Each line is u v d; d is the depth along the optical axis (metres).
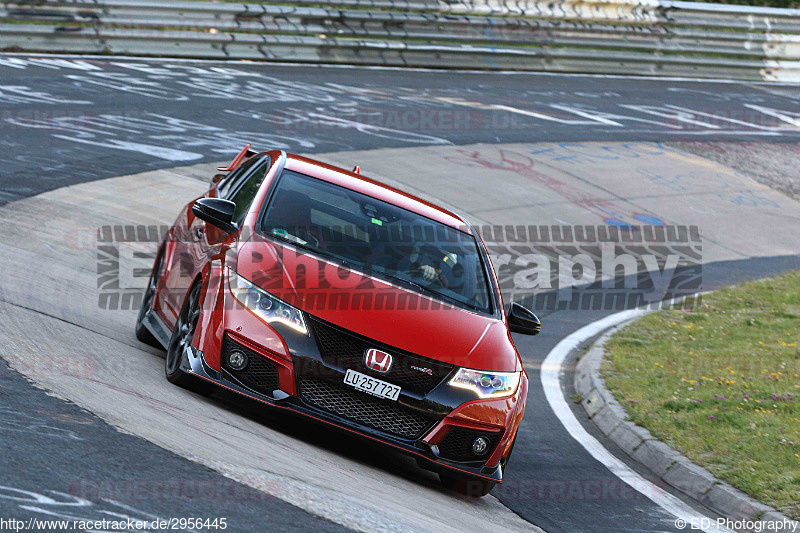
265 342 18.11
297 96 68.19
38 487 12.17
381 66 84.62
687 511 21.67
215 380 18.30
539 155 67.56
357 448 20.17
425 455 18.36
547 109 81.44
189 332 19.56
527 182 61.25
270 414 20.20
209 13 73.56
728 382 30.83
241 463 15.17
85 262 30.77
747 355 34.88
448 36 88.62
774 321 41.38
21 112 50.16
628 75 102.62
